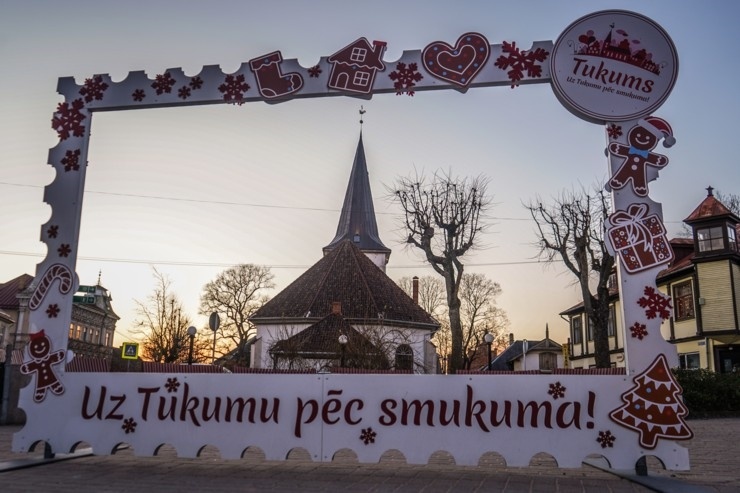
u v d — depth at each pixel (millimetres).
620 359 39688
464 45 8891
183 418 8438
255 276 62812
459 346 32688
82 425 8625
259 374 8375
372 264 49219
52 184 9375
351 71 9078
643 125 8250
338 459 9484
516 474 7797
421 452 7906
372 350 27453
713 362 31094
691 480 7238
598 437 7633
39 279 9086
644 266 7887
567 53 8539
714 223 31531
